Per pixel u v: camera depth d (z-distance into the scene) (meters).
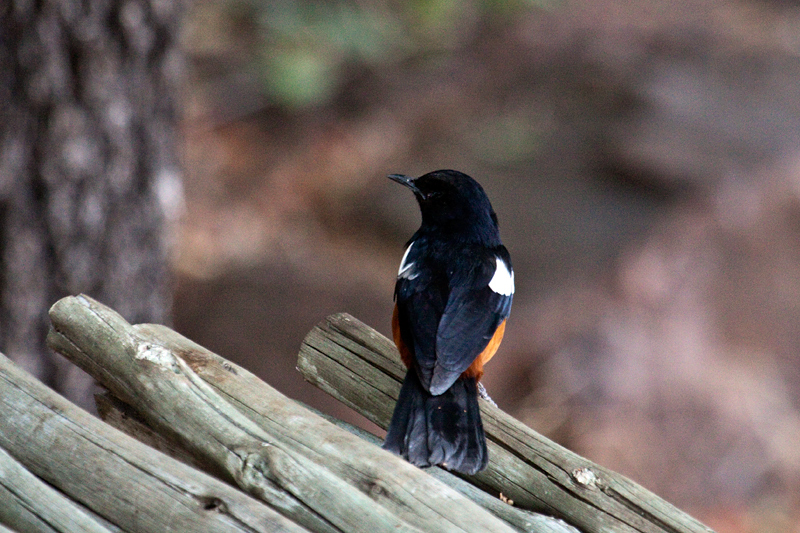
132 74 8.09
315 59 19.22
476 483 4.91
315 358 5.59
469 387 5.16
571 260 15.34
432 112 19.09
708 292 15.77
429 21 20.45
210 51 19.73
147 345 4.52
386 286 14.84
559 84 19.69
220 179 17.12
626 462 13.22
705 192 16.58
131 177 8.38
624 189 17.00
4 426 4.11
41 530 3.59
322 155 18.05
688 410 14.03
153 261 8.86
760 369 15.07
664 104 18.81
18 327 8.22
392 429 4.76
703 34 21.73
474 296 5.77
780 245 16.58
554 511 4.67
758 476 13.44
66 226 8.11
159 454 3.89
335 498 3.81
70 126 7.86
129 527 3.71
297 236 16.12
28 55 7.60
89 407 8.66
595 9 22.55
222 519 3.57
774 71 20.31
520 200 16.62
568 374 14.14
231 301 13.27
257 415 4.57
